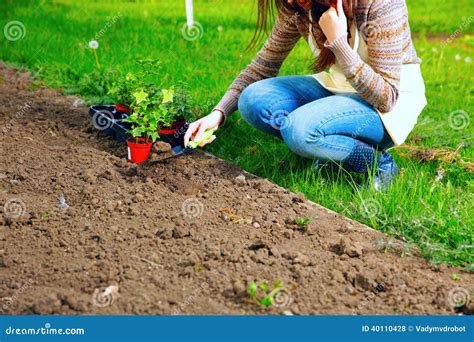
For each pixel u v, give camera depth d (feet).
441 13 28.81
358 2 15.61
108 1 27.66
